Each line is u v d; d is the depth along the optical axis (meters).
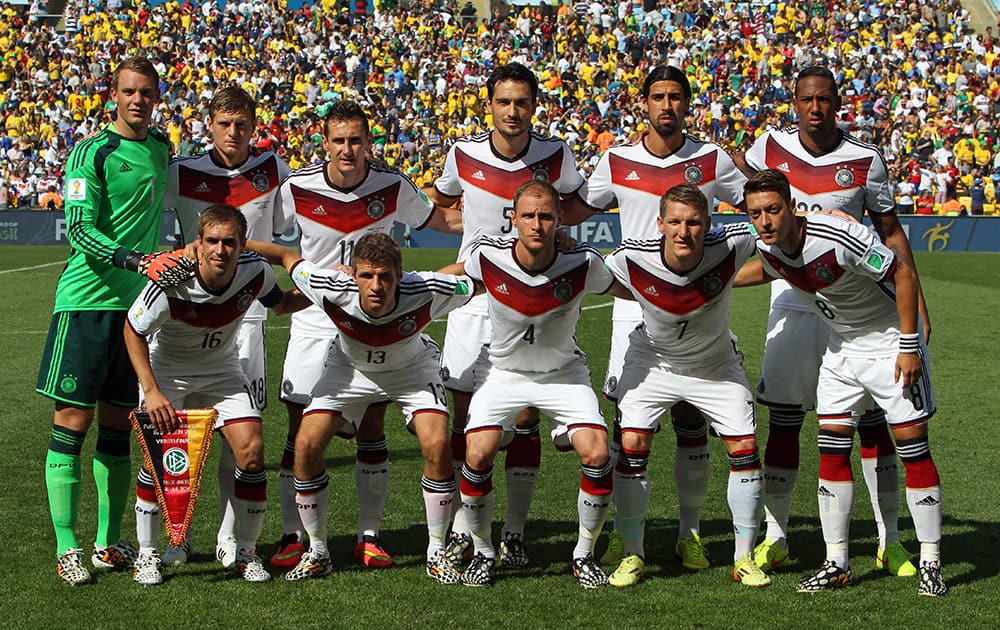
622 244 5.13
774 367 5.44
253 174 5.86
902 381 4.92
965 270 18.30
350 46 30.27
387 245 4.77
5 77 29.42
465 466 5.03
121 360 5.23
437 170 24.72
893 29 30.91
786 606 4.74
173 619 4.52
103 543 5.19
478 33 32.03
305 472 5.00
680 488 5.37
